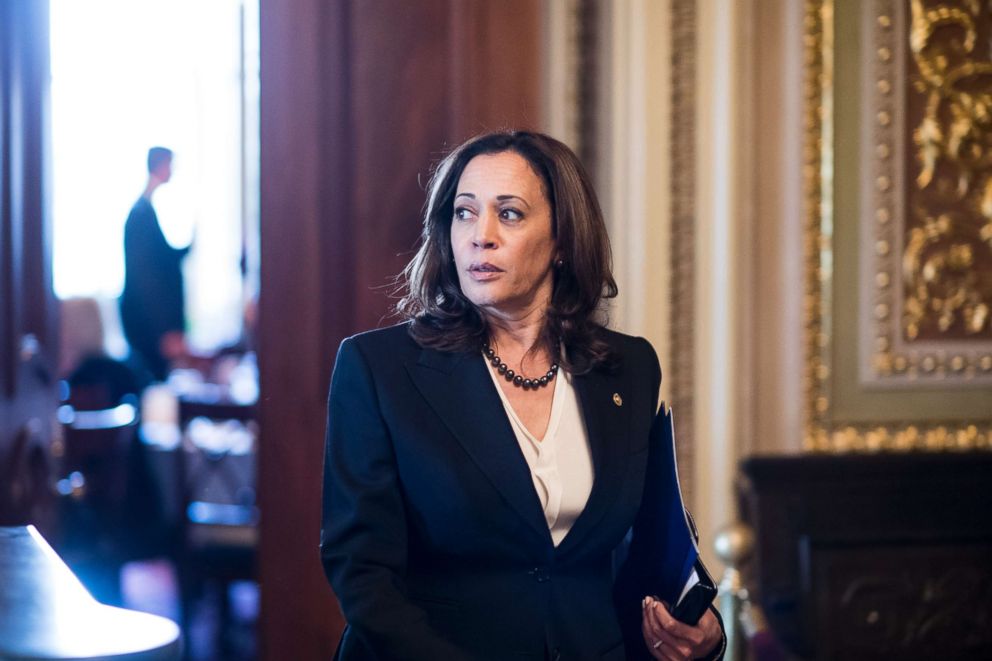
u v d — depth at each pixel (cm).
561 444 453
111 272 2319
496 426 441
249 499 1611
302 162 866
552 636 433
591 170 986
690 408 991
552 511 443
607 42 969
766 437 1023
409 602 418
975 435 1043
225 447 1642
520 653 430
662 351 974
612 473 452
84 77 2320
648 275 968
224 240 2402
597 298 472
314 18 864
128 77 2348
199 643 1265
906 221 1027
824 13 1002
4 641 293
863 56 1012
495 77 873
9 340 837
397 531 430
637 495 455
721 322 980
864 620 992
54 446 914
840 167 1016
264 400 873
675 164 977
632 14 959
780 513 1000
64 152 2298
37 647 290
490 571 438
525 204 448
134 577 1534
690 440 995
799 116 999
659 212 968
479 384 448
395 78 868
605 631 443
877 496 1019
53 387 913
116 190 2328
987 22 1026
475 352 455
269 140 870
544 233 454
